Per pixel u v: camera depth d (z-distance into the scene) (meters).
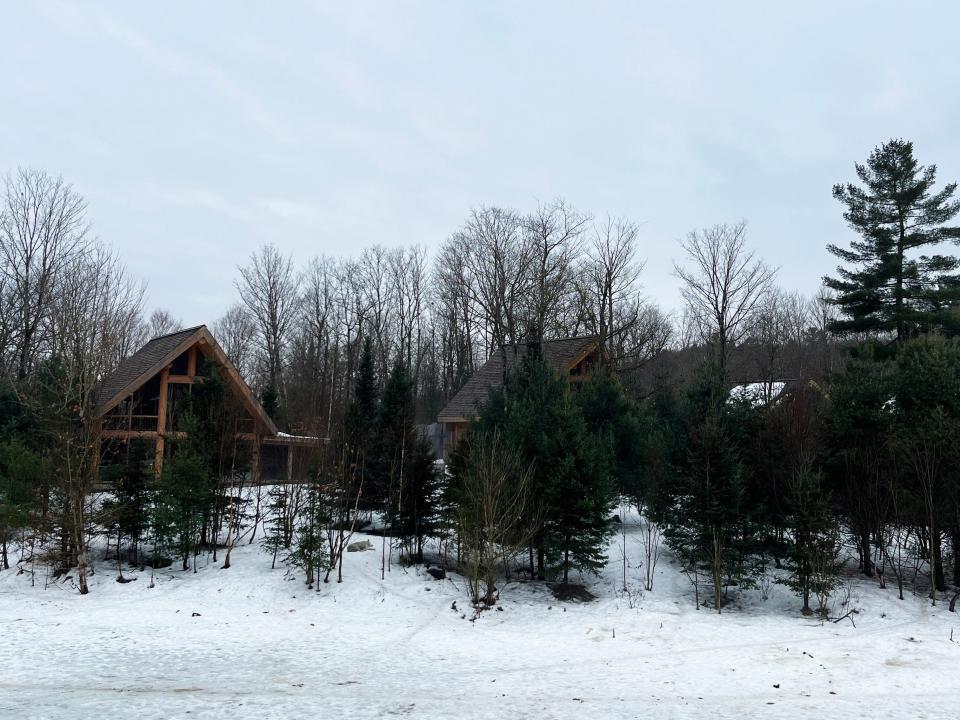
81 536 19.02
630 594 19.61
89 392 19.98
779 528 20.67
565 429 20.83
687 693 12.02
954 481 18.91
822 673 13.25
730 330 49.12
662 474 21.69
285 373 62.47
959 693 12.07
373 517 28.19
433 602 19.02
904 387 21.14
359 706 11.09
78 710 10.56
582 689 12.22
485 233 43.56
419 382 66.31
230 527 21.39
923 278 38.31
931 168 38.44
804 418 21.44
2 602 17.77
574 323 44.31
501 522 19.08
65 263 41.56
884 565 21.67
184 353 33.34
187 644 14.71
